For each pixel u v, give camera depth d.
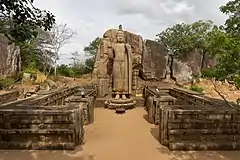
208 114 6.60
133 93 17.70
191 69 27.56
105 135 8.07
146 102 14.36
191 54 28.08
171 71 27.52
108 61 16.81
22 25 4.29
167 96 10.59
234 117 6.60
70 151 6.29
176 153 6.19
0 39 24.16
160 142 7.08
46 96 10.56
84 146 6.76
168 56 27.12
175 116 6.59
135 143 7.10
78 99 10.11
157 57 24.39
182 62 27.83
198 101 10.58
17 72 26.31
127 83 14.84
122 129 8.99
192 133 6.48
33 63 29.77
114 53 14.84
